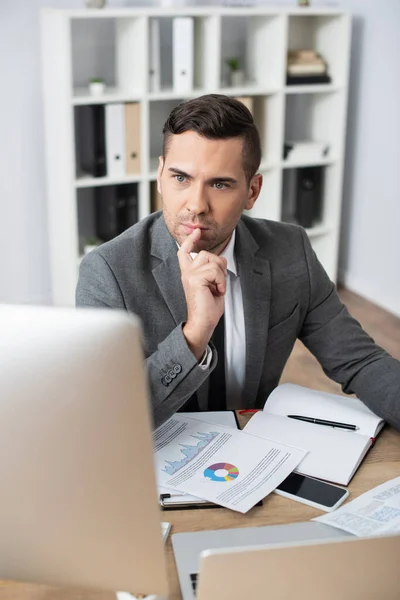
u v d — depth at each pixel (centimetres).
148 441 75
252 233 167
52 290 416
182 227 138
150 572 82
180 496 117
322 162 426
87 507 77
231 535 109
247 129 136
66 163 361
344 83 414
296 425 139
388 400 145
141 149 379
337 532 110
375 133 419
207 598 83
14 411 74
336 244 442
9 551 81
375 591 87
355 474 126
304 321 171
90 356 72
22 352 73
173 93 376
